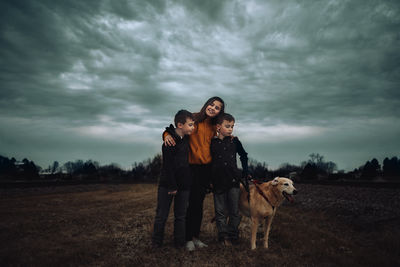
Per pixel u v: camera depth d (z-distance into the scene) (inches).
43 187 812.0
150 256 144.2
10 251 145.4
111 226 223.1
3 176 1620.3
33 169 1630.2
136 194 608.4
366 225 234.1
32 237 180.7
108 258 140.8
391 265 141.0
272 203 160.7
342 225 243.1
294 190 152.3
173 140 156.2
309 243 172.2
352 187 579.5
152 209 334.6
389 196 379.6
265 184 168.4
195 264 133.3
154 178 1875.0
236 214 169.6
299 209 346.0
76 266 128.4
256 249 158.6
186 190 160.4
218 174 167.0
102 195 582.6
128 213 298.4
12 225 220.1
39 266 125.0
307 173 1393.9
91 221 244.7
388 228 215.3
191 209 169.3
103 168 2704.2
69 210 322.3
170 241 178.2
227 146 170.4
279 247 166.7
